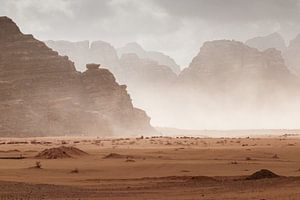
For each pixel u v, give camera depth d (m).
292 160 81.44
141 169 66.19
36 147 137.62
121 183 50.28
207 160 81.38
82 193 40.50
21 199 36.12
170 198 36.22
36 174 61.91
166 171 63.34
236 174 58.41
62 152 93.81
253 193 37.31
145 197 37.34
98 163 77.19
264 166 69.06
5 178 56.31
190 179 52.44
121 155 93.06
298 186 40.53
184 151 106.56
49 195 38.75
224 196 36.38
